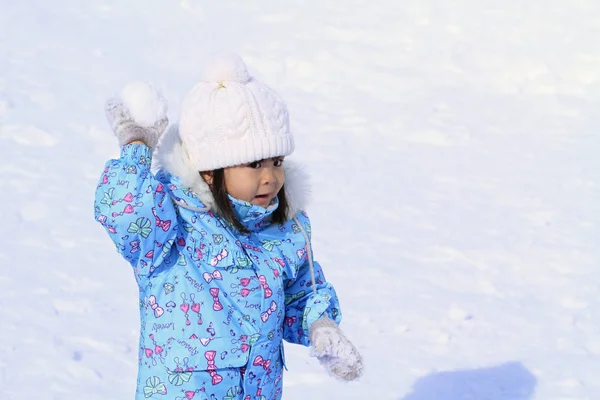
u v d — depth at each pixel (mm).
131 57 9539
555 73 9398
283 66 9477
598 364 4336
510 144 7855
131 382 4070
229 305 2438
